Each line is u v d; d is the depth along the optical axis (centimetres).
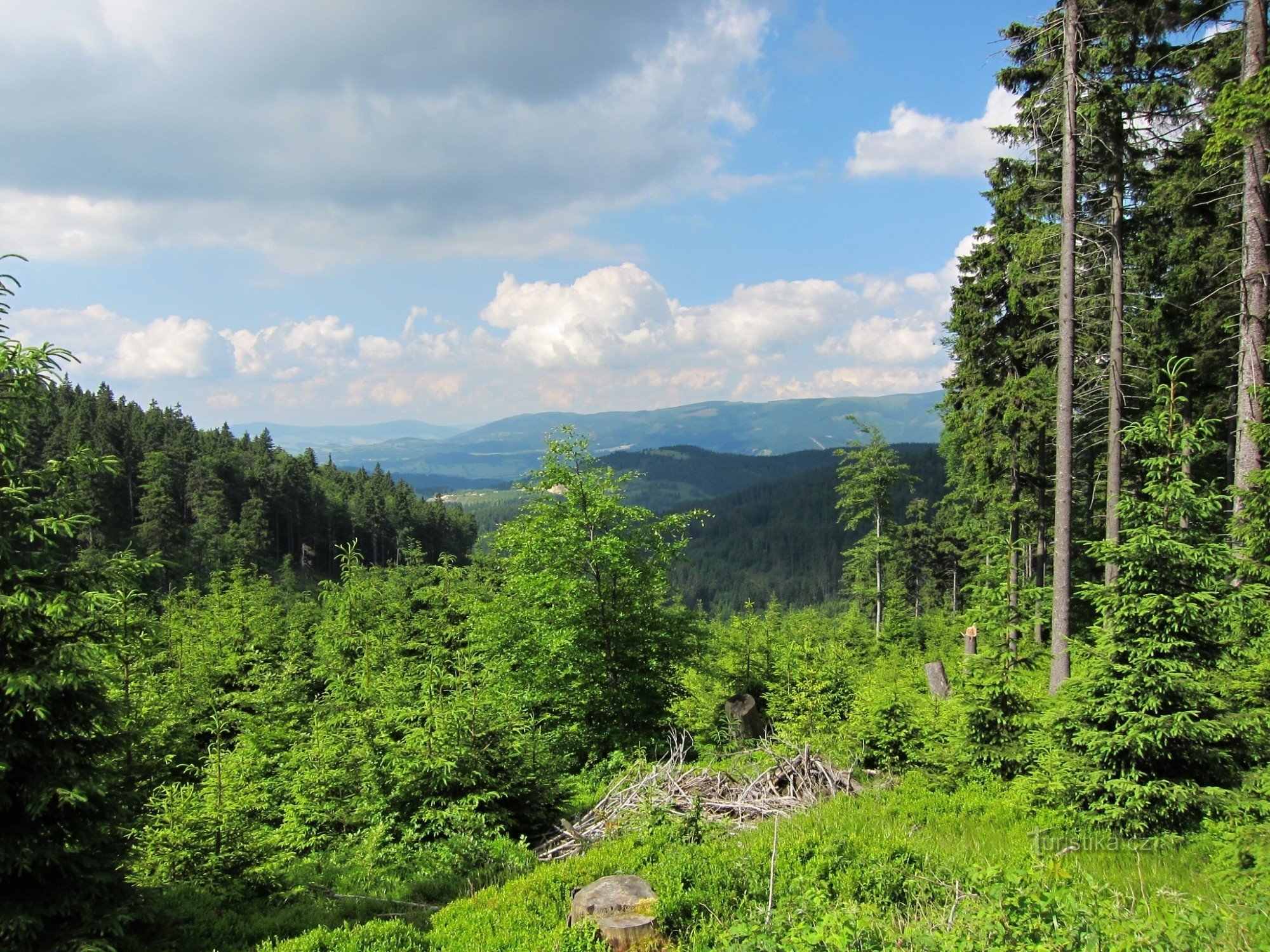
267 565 6744
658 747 1559
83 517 684
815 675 1783
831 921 535
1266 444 1039
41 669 609
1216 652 834
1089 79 1481
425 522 9712
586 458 1714
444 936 698
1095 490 2462
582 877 797
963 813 974
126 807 696
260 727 1493
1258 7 1296
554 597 1617
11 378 629
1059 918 489
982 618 1450
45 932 620
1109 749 820
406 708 1180
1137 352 1947
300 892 879
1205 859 732
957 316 2425
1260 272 1302
